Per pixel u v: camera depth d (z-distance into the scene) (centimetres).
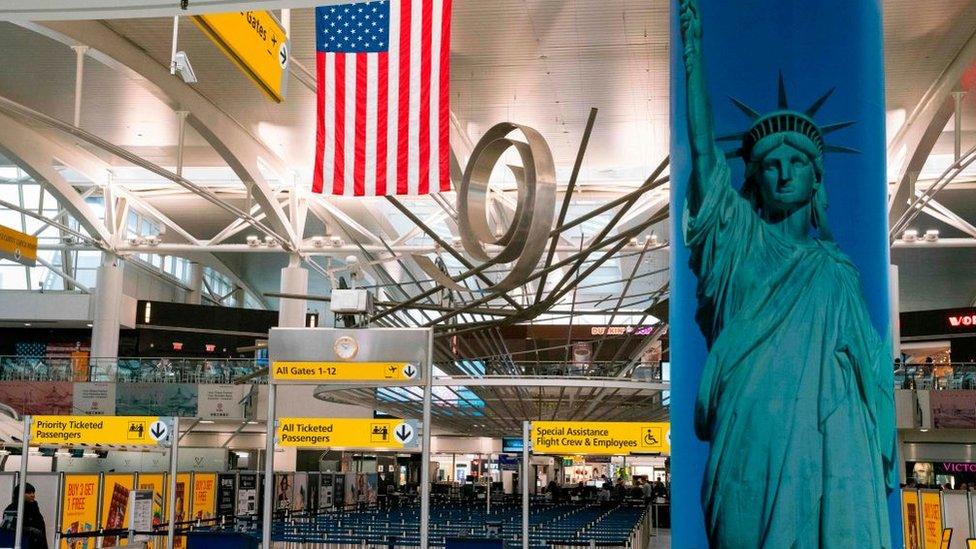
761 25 888
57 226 4478
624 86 3453
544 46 3114
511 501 4241
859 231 873
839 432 838
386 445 1551
